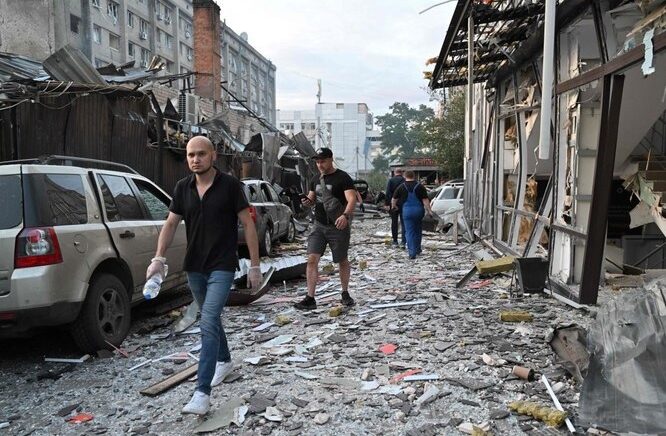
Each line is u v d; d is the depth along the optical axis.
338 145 88.88
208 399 3.74
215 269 3.88
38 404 4.05
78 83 9.55
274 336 5.57
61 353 5.15
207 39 26.27
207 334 3.76
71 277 4.64
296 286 8.29
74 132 9.15
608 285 7.20
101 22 42.31
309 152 26.80
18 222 4.46
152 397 4.10
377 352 4.95
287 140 25.66
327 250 12.56
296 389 4.16
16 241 4.38
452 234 15.02
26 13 17.34
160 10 51.81
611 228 10.52
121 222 5.65
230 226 3.95
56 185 4.88
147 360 4.95
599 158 6.06
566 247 7.23
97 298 5.01
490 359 4.57
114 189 5.85
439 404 3.84
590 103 6.92
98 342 4.99
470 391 4.03
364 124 89.75
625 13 5.96
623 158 8.52
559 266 7.41
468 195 15.87
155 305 6.94
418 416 3.67
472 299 6.93
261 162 19.03
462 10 8.20
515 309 6.29
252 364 4.73
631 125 7.62
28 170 4.63
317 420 3.62
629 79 6.77
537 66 8.77
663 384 3.22
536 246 8.55
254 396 4.02
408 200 10.82
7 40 17.03
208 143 3.92
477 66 11.85
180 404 3.96
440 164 35.59
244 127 28.72
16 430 3.64
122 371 4.68
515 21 8.80
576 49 7.09
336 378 4.36
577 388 3.96
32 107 8.52
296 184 23.94
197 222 3.89
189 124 14.57
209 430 3.54
